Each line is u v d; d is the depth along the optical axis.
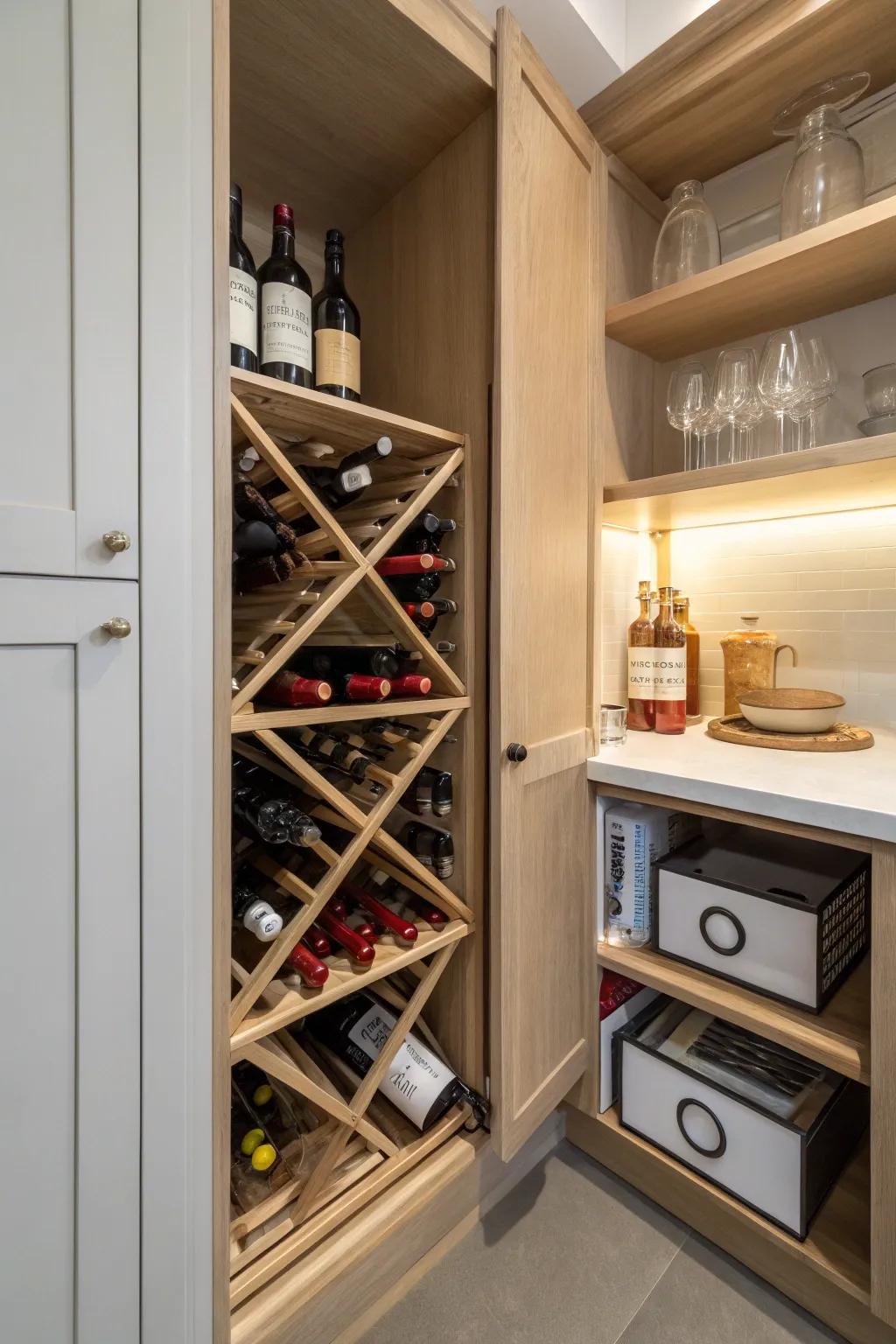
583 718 1.22
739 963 1.05
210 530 0.68
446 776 1.03
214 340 0.68
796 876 1.08
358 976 0.89
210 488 0.68
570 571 1.16
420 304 1.13
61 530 0.59
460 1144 1.05
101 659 0.62
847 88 1.10
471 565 1.04
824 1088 1.05
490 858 1.03
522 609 1.02
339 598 0.83
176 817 0.67
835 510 1.36
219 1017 0.71
